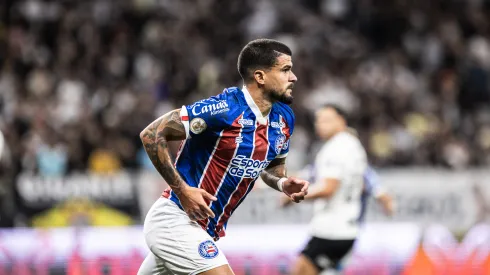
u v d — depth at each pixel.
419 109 57.88
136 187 41.75
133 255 34.53
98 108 50.69
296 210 41.88
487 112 60.88
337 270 27.91
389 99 57.78
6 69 53.47
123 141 46.66
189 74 56.22
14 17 58.25
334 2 69.12
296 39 62.38
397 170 46.50
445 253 35.72
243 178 17.92
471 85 61.56
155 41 58.88
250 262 35.25
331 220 27.30
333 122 27.53
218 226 18.23
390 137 52.94
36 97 50.78
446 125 56.12
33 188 40.84
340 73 60.62
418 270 35.03
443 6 69.69
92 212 41.16
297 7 69.75
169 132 17.17
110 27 58.91
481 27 69.44
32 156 43.38
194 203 17.02
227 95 17.58
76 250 34.16
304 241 35.88
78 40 57.47
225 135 17.44
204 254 17.62
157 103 53.44
